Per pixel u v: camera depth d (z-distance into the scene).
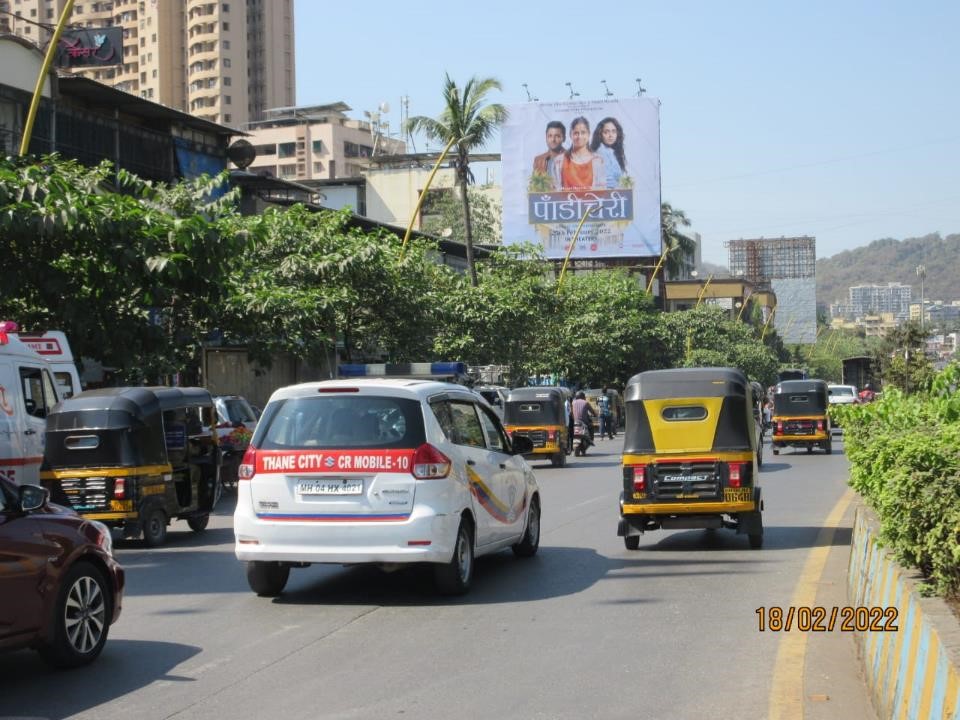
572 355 62.03
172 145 39.75
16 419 15.45
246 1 139.88
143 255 20.17
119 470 14.25
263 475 10.05
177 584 11.46
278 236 32.34
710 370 13.59
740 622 8.86
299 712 6.48
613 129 69.38
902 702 5.25
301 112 132.75
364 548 9.77
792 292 155.50
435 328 38.97
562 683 7.01
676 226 95.00
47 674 7.51
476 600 10.06
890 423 11.04
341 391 10.14
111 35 51.56
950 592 5.63
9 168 19.91
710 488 13.11
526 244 47.03
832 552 12.78
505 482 11.64
